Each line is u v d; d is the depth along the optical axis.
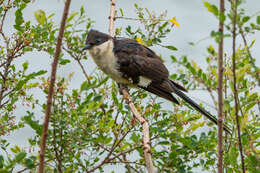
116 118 8.41
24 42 8.51
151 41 9.54
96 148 7.77
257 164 7.27
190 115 8.46
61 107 7.55
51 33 8.50
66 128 7.48
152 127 7.99
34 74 7.83
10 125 8.48
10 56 8.73
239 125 7.12
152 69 10.38
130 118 8.09
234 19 5.66
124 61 10.33
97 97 6.62
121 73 10.39
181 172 7.34
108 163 8.14
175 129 8.25
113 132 8.02
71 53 8.88
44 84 7.73
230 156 7.65
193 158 7.96
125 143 8.16
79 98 7.49
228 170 7.93
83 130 7.53
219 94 6.14
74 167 7.71
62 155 7.61
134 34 9.95
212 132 7.81
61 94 7.41
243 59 7.45
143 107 8.80
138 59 10.37
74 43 8.89
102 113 7.95
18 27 8.34
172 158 7.46
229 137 8.30
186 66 6.56
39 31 8.35
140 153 7.76
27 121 6.38
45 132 5.71
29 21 8.66
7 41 8.75
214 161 7.99
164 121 8.24
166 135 7.86
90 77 8.39
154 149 7.95
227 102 7.15
